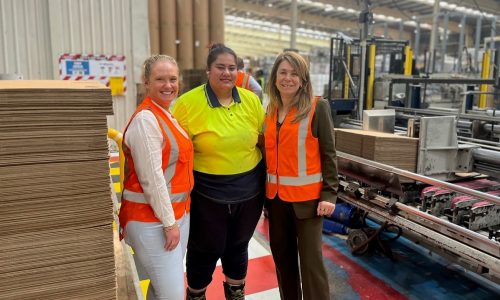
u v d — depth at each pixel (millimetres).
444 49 10875
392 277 2877
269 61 13734
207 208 1881
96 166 1163
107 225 1198
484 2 12078
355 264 3066
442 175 2691
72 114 1115
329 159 1933
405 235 3082
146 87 1596
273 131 1969
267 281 2762
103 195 1183
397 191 2432
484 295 2654
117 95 5562
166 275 1596
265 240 3457
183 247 1712
